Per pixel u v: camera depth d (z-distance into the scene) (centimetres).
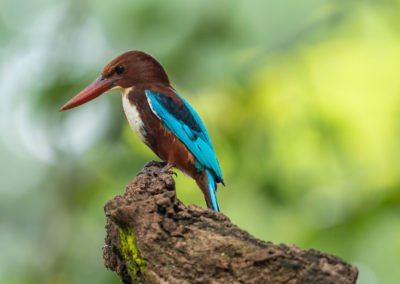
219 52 1127
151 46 1115
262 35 1140
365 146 1440
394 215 998
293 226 1264
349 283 483
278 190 1284
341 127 1409
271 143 1330
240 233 527
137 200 567
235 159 1318
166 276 524
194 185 1256
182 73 1135
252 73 1199
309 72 1366
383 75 1473
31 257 1237
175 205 551
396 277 943
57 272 1191
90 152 1176
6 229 1284
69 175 1225
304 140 1382
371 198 1055
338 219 1067
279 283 490
